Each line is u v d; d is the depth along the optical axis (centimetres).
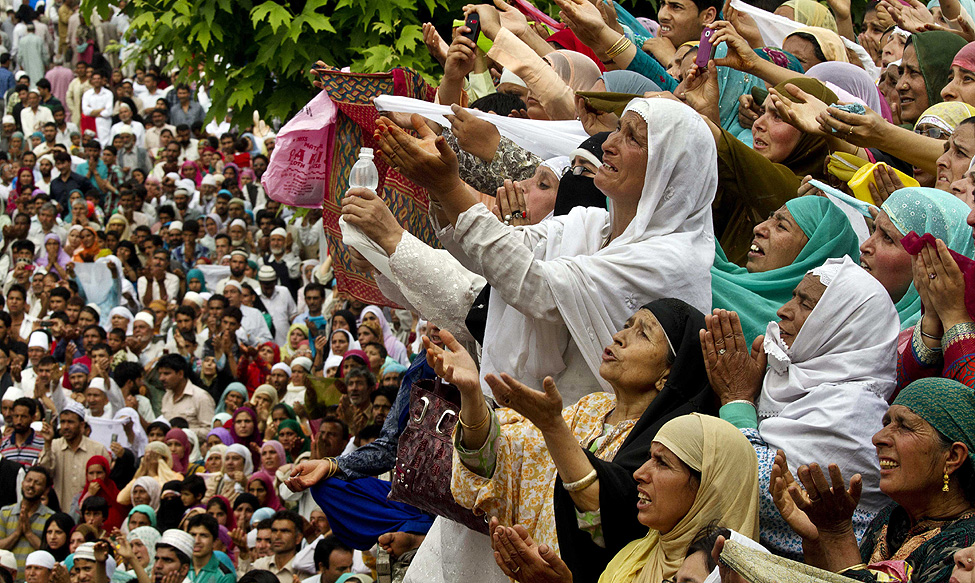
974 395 511
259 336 1948
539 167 748
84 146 2716
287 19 1399
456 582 646
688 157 633
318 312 1864
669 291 623
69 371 1897
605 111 771
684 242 635
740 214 760
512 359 641
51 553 1434
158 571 1228
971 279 576
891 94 948
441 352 560
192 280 2177
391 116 760
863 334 602
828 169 795
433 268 641
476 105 877
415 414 616
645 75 912
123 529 1452
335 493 781
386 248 646
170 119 2886
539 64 841
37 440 1623
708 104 805
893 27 1146
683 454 513
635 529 546
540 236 666
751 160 747
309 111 820
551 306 616
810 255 702
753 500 515
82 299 2108
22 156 2830
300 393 1620
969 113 793
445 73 805
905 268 662
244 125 1550
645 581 521
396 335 1650
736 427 578
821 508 511
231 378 1769
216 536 1260
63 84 3159
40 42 3316
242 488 1427
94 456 1534
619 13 1093
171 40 1549
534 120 784
